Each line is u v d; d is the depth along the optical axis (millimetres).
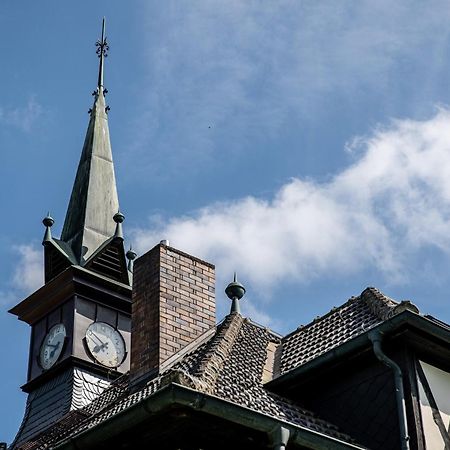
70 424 19141
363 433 14172
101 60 38594
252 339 16781
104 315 30578
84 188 34812
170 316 17688
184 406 12312
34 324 31578
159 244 18391
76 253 32656
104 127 36969
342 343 14812
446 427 13938
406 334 14109
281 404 14508
